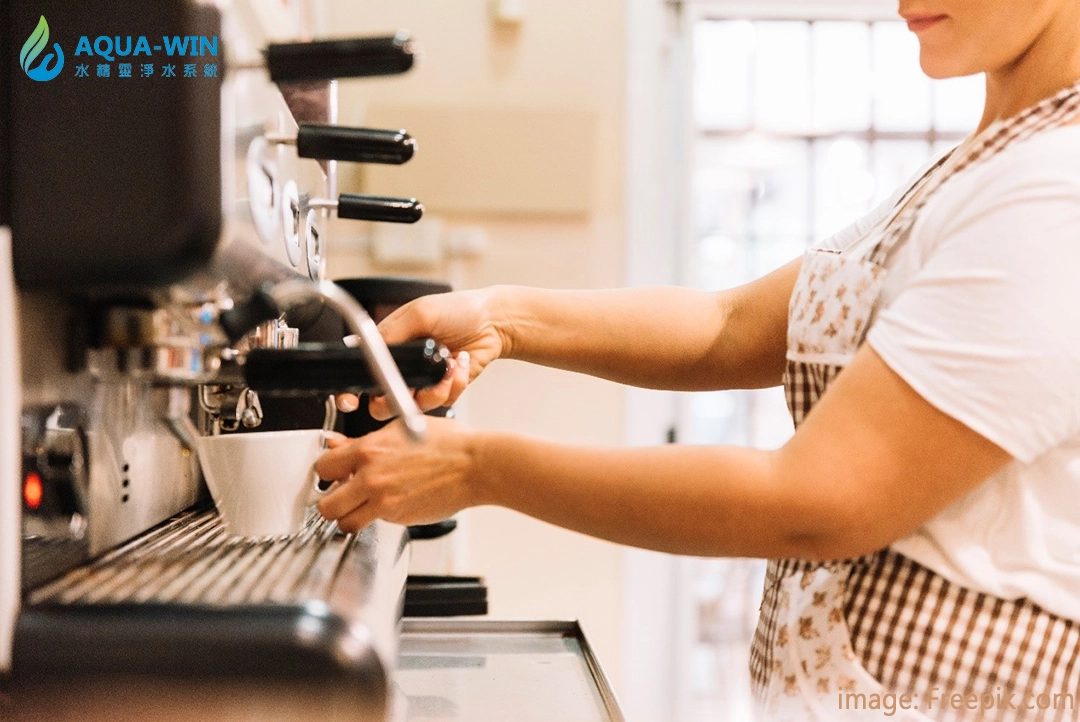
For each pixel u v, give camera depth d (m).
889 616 0.71
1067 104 0.71
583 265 2.07
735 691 2.33
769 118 2.22
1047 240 0.62
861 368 0.64
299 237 0.77
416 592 1.04
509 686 0.79
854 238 0.93
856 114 2.23
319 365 0.63
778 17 2.19
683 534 0.64
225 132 0.56
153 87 0.55
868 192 2.24
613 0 2.07
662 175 2.16
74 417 0.63
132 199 0.55
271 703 0.51
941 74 0.75
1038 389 0.61
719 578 2.36
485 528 2.04
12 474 0.55
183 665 0.51
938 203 0.71
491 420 2.06
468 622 0.96
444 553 1.23
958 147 0.86
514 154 2.05
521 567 2.04
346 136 0.71
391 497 0.67
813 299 0.81
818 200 2.24
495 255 2.06
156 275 0.56
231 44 0.57
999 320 0.61
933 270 0.65
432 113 2.03
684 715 2.10
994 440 0.61
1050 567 0.69
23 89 0.55
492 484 0.66
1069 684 0.69
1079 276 0.62
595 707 0.74
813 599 0.75
